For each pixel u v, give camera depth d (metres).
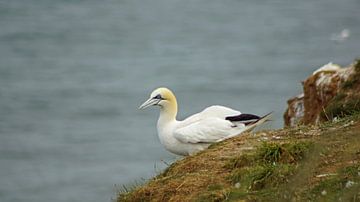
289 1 136.88
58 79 75.31
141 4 141.00
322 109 16.66
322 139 10.74
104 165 44.31
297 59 82.69
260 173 11.38
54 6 133.75
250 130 15.27
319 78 18.00
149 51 96.00
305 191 10.73
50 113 59.44
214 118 15.38
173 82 72.50
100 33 111.69
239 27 115.12
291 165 11.45
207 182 11.73
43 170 44.16
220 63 82.75
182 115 59.53
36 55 90.94
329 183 10.79
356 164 11.12
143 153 46.53
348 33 99.44
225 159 12.34
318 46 90.81
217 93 65.00
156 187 12.12
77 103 63.34
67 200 38.81
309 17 119.88
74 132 53.06
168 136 15.70
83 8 134.00
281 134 13.02
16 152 48.06
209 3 140.25
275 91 63.84
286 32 106.12
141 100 64.88
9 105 62.59
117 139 50.53
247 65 80.25
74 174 43.03
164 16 129.50
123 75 78.19
